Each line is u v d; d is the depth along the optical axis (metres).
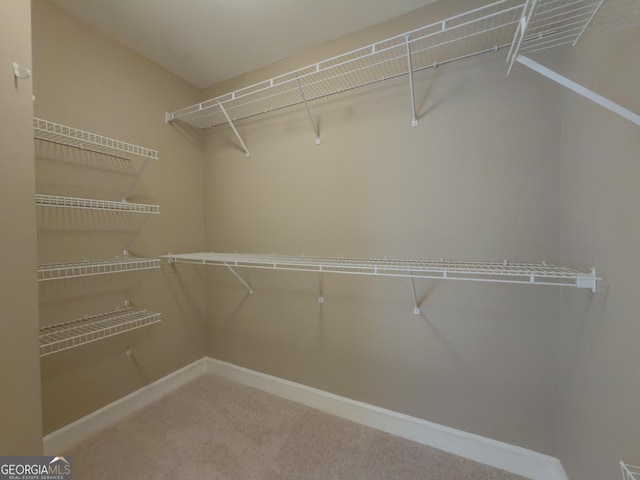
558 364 1.16
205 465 1.27
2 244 0.73
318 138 1.63
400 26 1.39
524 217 1.19
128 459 1.30
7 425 0.74
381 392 1.53
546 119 1.14
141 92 1.69
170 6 1.32
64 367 1.36
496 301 1.26
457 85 1.29
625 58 0.71
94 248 1.48
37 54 1.25
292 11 1.36
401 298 1.46
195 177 2.05
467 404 1.33
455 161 1.30
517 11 1.14
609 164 0.80
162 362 1.84
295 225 1.73
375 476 1.23
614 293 0.77
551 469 1.18
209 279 2.12
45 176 1.29
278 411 1.68
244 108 1.84
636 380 0.67
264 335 1.90
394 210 1.44
